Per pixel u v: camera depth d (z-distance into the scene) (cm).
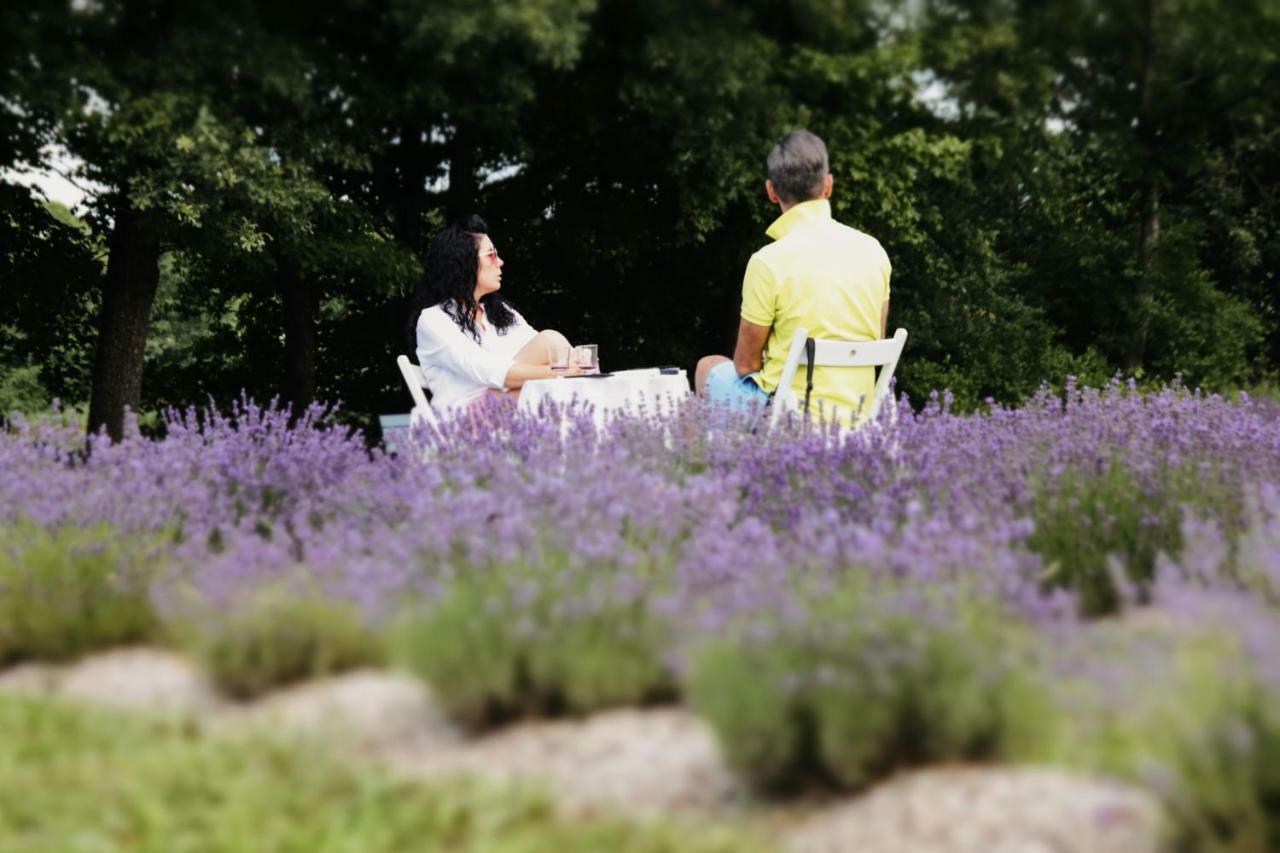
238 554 407
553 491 404
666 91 1573
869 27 1945
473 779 303
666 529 388
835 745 274
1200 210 2811
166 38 1355
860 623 287
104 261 1806
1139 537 411
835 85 1845
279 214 1345
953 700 274
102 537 435
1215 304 2627
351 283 1858
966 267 2216
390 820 286
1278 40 2595
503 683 325
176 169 1262
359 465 512
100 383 1456
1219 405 566
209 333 2153
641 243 1806
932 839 251
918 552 334
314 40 1517
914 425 485
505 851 267
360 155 1472
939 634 282
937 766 279
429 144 1777
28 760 328
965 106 2275
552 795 291
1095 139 2598
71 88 1272
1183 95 2683
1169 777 234
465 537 384
